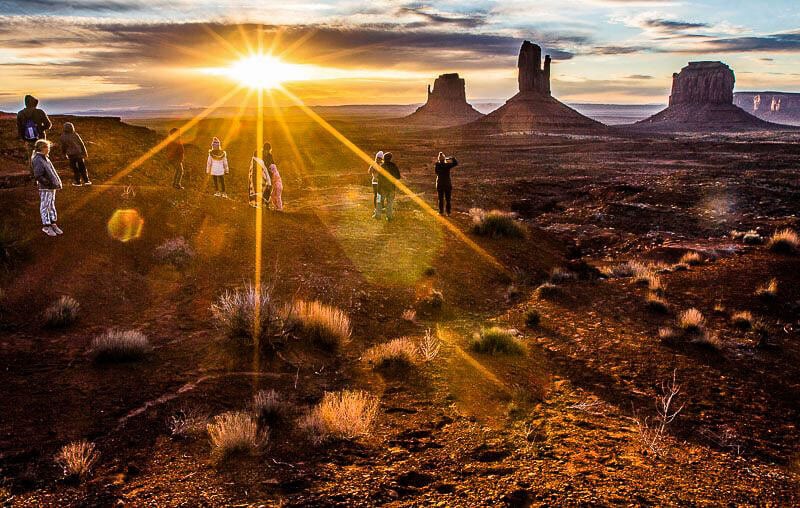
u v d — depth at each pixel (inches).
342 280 437.4
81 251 404.5
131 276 398.6
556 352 334.3
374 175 658.8
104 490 172.9
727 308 418.0
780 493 185.3
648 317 399.9
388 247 544.1
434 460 200.7
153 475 183.3
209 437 211.0
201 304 375.2
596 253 707.4
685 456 211.9
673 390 278.2
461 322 390.9
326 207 831.7
